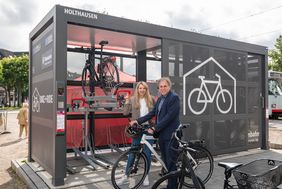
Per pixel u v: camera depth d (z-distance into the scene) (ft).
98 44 21.85
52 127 15.05
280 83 58.29
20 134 34.63
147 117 14.10
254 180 8.86
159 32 18.65
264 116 25.52
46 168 16.06
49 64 15.84
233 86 23.12
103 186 14.69
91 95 21.17
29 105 19.77
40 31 17.90
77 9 15.28
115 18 16.69
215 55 21.95
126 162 14.24
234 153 23.39
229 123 22.71
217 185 15.12
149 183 15.31
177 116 12.87
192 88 20.45
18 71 148.15
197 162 13.58
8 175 18.15
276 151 24.71
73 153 22.81
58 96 14.52
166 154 12.87
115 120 24.63
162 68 18.79
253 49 24.50
